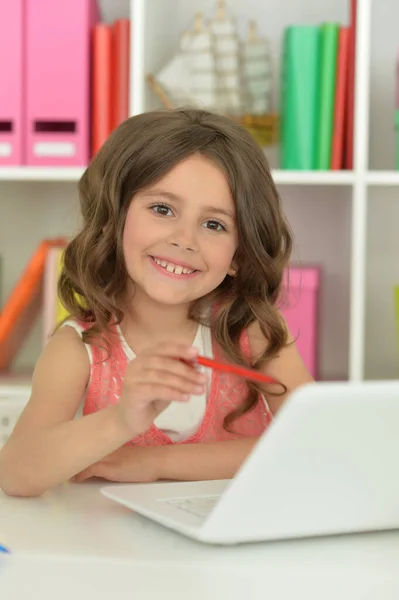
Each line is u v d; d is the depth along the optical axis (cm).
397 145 256
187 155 136
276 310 156
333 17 281
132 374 101
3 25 240
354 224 243
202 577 75
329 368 287
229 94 254
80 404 155
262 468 77
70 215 281
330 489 81
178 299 138
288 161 247
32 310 269
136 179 138
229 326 157
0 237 288
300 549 82
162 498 100
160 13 266
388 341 288
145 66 247
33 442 113
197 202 135
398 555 81
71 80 241
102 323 149
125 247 142
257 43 262
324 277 286
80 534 87
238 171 138
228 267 142
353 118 247
